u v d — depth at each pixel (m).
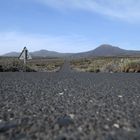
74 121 4.61
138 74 22.58
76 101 7.04
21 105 6.43
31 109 5.88
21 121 4.66
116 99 7.37
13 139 3.54
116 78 16.84
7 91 9.38
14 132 3.89
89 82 13.52
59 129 4.06
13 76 19.30
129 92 9.05
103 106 6.21
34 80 14.93
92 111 5.59
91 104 6.53
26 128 4.14
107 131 3.92
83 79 15.87
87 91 9.39
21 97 7.86
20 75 20.86
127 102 6.82
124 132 3.85
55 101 7.06
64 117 4.98
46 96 8.09
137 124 4.37
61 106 6.27
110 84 12.30
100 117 4.95
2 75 20.78
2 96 8.08
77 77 18.08
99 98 7.59
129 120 4.68
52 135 3.73
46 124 4.41
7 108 6.01
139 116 5.03
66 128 4.11
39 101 7.08
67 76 19.34
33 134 3.79
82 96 8.05
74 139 3.51
